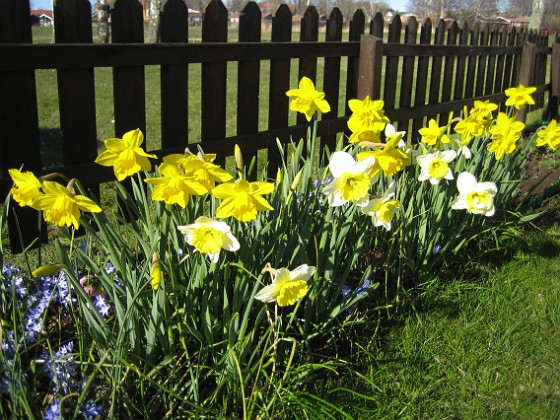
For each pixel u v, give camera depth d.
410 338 2.41
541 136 3.17
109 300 2.02
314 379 2.11
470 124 2.84
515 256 3.27
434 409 2.06
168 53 3.21
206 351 1.86
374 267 2.61
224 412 1.76
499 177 3.32
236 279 1.83
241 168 1.88
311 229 2.19
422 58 5.86
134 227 1.92
